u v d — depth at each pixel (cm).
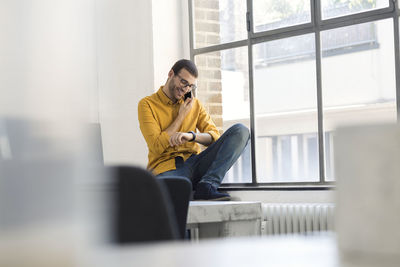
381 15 396
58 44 16
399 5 388
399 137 23
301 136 441
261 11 459
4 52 15
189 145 436
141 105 434
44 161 16
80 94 16
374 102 403
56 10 16
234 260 20
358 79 411
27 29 16
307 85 437
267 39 455
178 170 424
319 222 390
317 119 432
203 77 493
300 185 436
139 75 490
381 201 22
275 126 453
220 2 483
